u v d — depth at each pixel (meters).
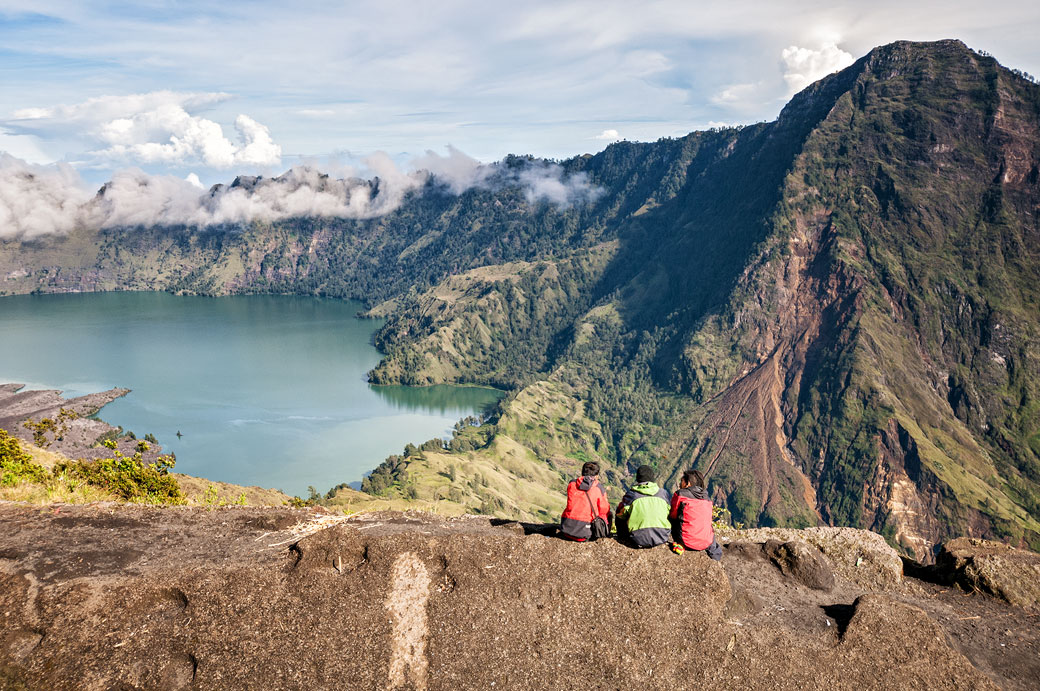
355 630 10.91
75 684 10.42
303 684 10.34
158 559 12.66
